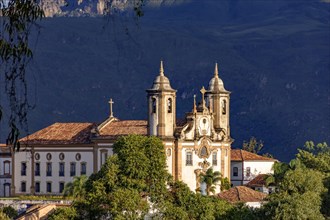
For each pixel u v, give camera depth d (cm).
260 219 15112
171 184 14888
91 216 14175
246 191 18425
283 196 15338
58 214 14062
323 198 17000
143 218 14025
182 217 14025
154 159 15075
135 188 14688
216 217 14488
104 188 14500
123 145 15338
